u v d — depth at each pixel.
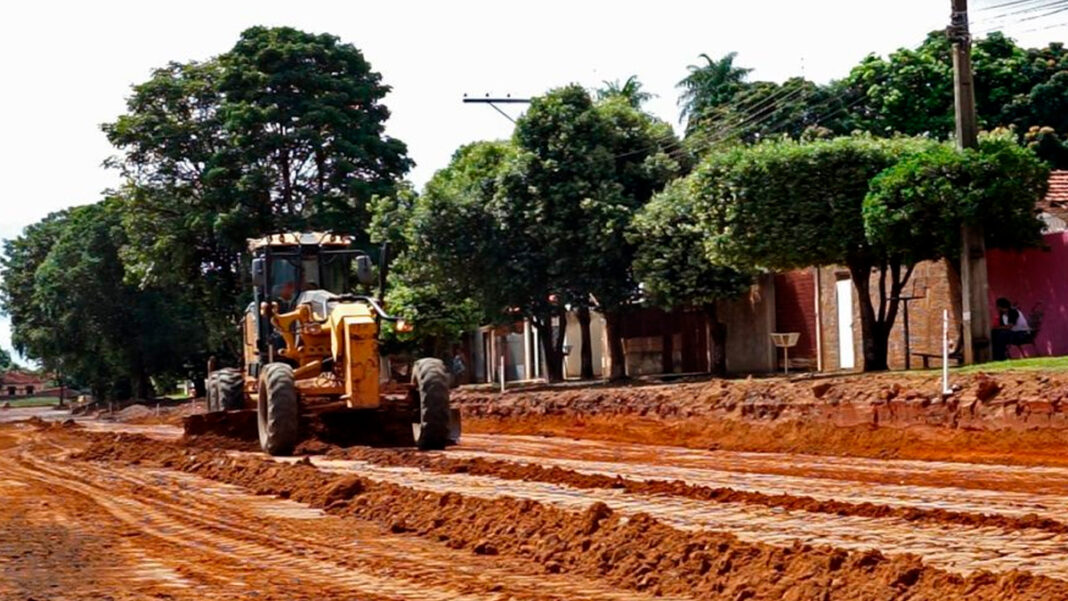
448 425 22.28
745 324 36.53
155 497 17.02
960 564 10.00
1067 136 44.84
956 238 25.05
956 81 25.16
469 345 57.53
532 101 37.09
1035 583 8.70
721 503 13.80
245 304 49.28
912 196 24.66
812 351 34.62
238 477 18.86
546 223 36.25
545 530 11.99
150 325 70.69
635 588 9.90
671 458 20.16
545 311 38.31
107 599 9.78
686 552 10.49
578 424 28.91
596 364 46.25
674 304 33.72
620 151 37.44
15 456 26.67
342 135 49.66
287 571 10.91
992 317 28.39
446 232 37.06
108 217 69.88
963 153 24.62
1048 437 18.86
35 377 173.12
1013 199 24.56
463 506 13.70
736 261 29.11
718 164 29.19
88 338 72.00
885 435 21.06
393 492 15.30
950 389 20.84
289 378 21.98
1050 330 27.11
